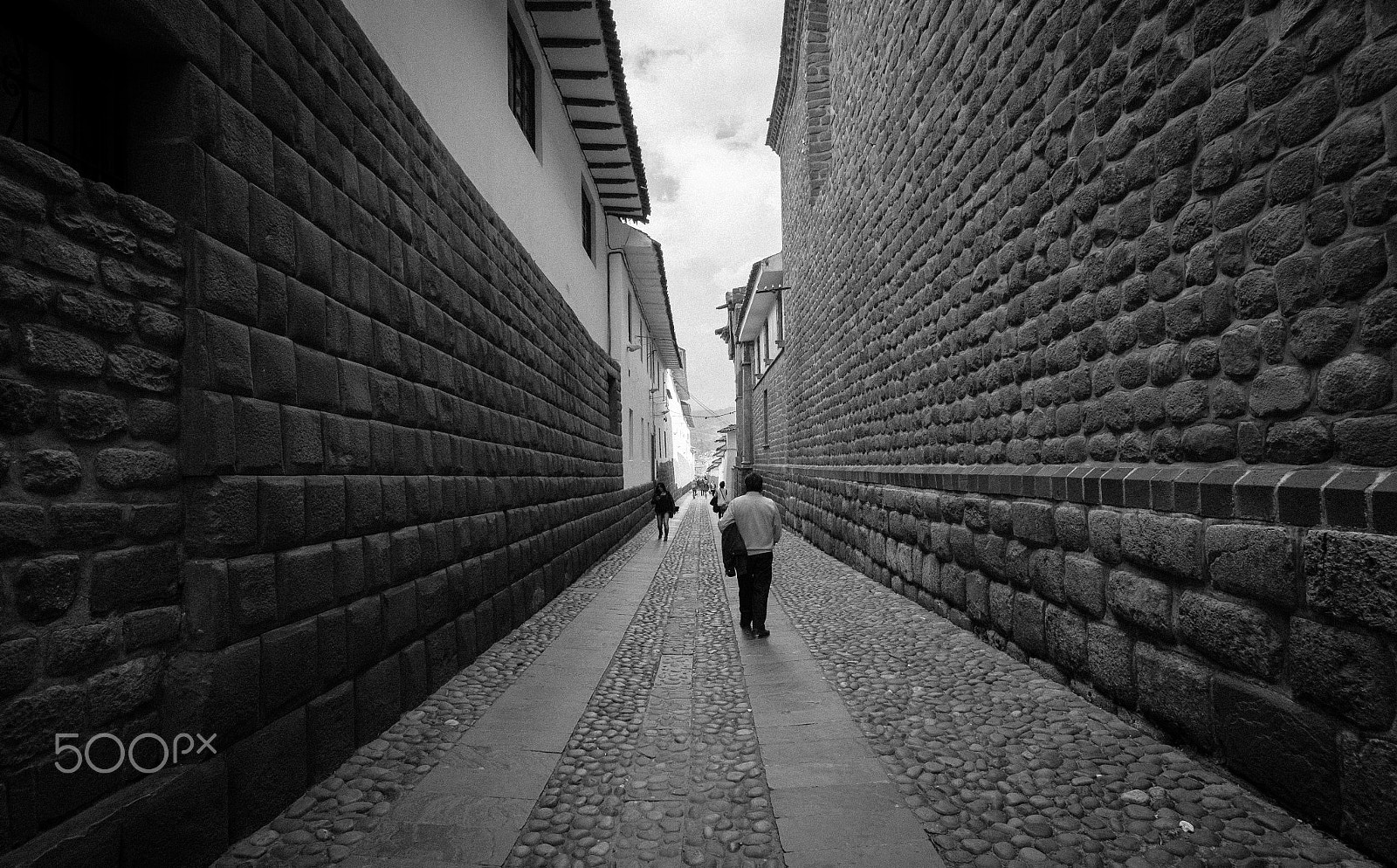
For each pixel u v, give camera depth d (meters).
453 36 6.05
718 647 6.49
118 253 2.47
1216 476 3.15
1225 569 3.06
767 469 22.94
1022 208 5.13
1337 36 2.57
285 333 3.30
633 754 4.01
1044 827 2.89
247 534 2.94
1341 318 2.59
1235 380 3.11
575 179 11.77
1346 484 2.51
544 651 6.18
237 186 2.99
